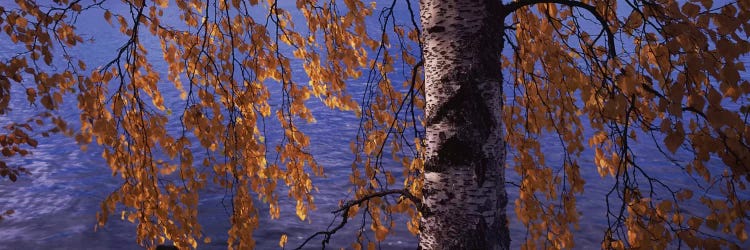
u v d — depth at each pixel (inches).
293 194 165.2
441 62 99.7
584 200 498.0
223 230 453.4
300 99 152.1
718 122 83.1
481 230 101.2
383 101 166.6
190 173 135.2
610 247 125.6
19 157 676.7
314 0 151.5
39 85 116.0
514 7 100.9
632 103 93.0
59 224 477.4
